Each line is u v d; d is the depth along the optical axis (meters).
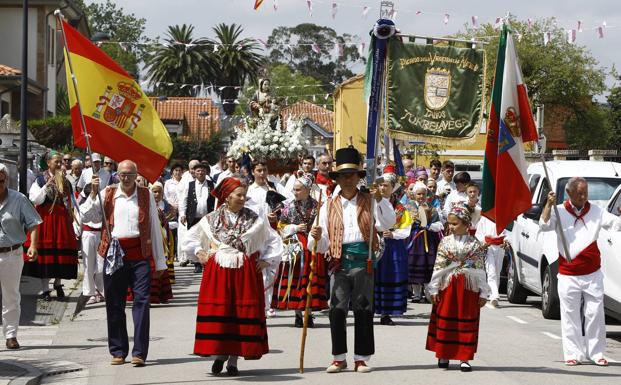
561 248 11.77
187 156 60.12
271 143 21.09
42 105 47.19
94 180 11.45
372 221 10.77
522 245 17.64
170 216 19.33
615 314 13.42
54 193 17.00
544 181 17.48
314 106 79.69
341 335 10.82
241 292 10.41
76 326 14.62
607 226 13.70
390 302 14.85
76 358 11.86
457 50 12.69
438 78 12.67
